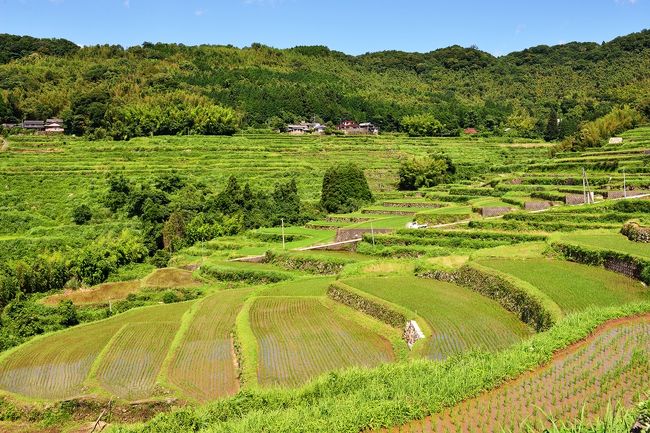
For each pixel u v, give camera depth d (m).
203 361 38.09
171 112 156.38
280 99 192.38
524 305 36.69
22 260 71.19
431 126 181.50
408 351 34.16
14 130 146.62
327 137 166.62
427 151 154.00
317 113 194.62
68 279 71.19
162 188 105.69
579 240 49.78
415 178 121.81
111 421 32.22
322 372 32.47
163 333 46.41
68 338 48.06
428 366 26.50
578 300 35.16
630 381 21.53
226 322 47.28
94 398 33.75
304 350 36.62
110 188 99.69
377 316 41.31
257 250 81.31
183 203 99.69
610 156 105.62
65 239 81.81
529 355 24.23
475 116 197.12
